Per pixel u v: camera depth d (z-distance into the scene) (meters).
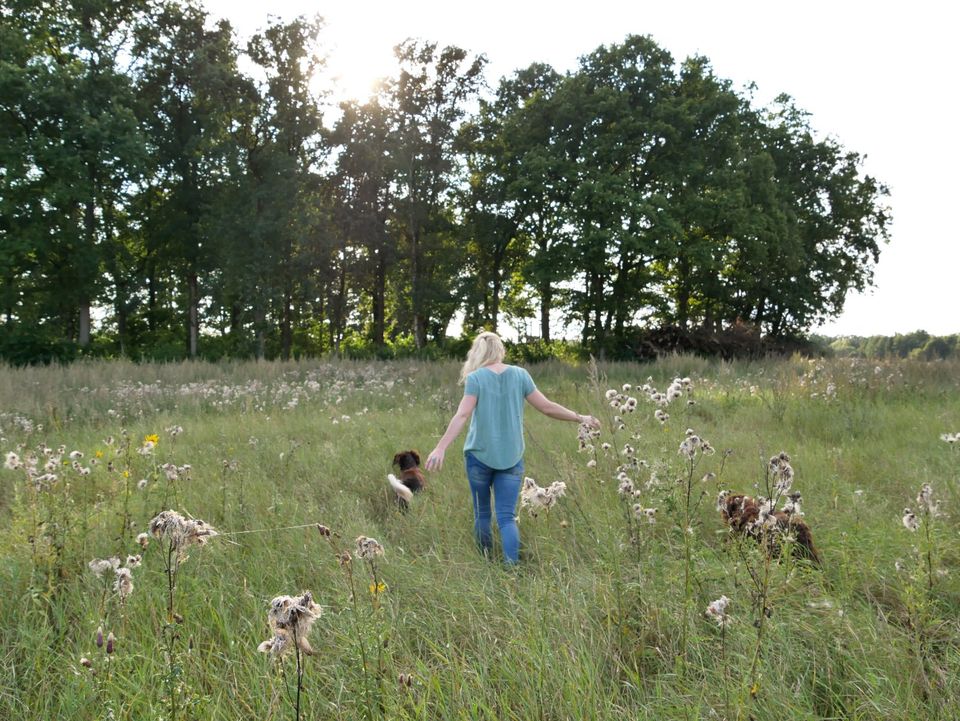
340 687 2.80
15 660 3.29
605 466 5.64
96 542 4.51
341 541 4.63
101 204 31.41
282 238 31.84
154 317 38.19
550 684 2.87
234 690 2.90
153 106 32.59
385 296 44.47
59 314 30.91
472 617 3.54
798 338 37.03
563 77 34.12
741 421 9.58
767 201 33.16
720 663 2.89
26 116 27.98
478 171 37.31
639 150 31.44
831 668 2.96
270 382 16.41
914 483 5.87
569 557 4.24
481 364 4.81
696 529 4.17
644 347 31.73
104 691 2.75
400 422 9.98
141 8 32.38
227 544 4.57
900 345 32.66
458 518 5.28
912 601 3.29
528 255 39.03
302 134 34.19
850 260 41.56
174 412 12.09
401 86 36.22
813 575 3.67
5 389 12.92
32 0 29.72
